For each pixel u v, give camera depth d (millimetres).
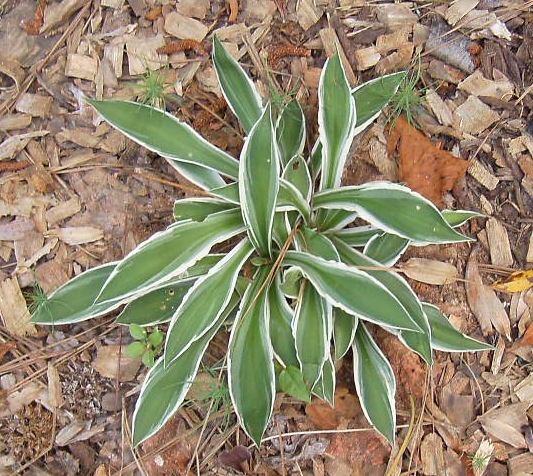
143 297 458
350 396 488
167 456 478
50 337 490
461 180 509
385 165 508
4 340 486
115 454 483
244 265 476
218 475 478
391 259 463
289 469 481
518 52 525
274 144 391
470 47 524
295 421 484
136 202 500
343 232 483
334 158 448
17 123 504
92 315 444
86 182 500
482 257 506
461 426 490
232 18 522
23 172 497
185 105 508
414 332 435
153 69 511
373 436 481
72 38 519
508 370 498
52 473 483
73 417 488
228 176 465
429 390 488
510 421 491
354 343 467
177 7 521
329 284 406
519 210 512
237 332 427
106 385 488
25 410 485
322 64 522
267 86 514
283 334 445
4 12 521
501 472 489
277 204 424
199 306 406
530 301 503
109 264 455
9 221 495
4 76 513
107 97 508
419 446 483
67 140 504
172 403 433
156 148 441
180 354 414
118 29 519
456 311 500
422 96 507
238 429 481
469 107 518
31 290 493
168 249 408
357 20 529
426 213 401
